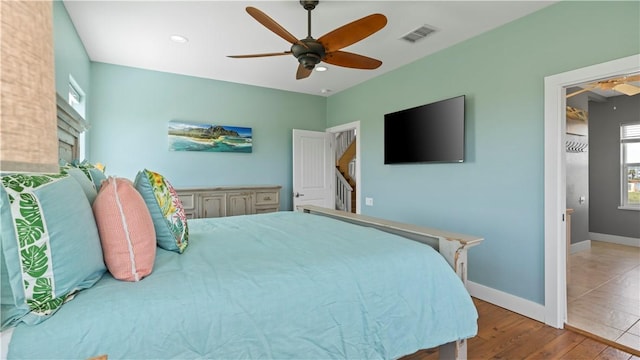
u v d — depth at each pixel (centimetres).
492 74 280
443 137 321
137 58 348
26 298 83
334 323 123
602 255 452
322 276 129
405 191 376
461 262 166
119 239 109
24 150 36
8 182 84
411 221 367
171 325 96
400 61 361
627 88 333
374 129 425
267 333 110
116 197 112
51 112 40
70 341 83
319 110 522
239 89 451
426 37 296
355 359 125
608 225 546
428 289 149
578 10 223
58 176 104
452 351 160
